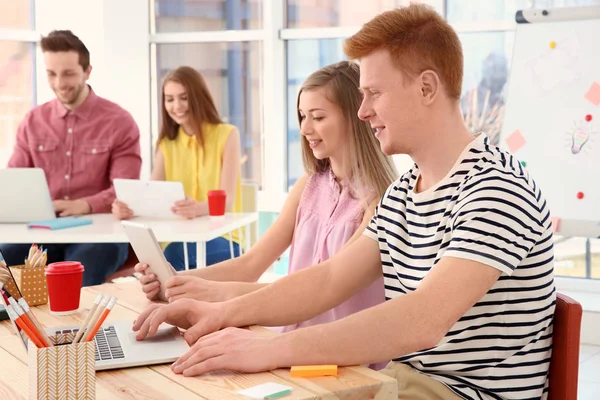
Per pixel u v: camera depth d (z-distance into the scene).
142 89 4.63
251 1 4.59
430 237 1.50
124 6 4.55
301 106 2.03
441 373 1.48
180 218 3.22
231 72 4.66
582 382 3.11
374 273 1.66
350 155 1.97
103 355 1.41
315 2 4.47
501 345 1.44
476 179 1.42
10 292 1.20
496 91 4.02
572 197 3.43
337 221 2.00
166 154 3.73
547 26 3.53
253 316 1.59
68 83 3.53
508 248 1.35
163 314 1.54
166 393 1.23
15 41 4.70
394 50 1.45
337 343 1.32
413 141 1.48
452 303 1.32
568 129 3.45
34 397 1.17
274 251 2.17
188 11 4.67
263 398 1.17
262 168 4.68
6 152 4.75
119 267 3.48
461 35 4.07
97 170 3.62
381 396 1.25
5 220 3.13
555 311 1.47
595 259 3.86
